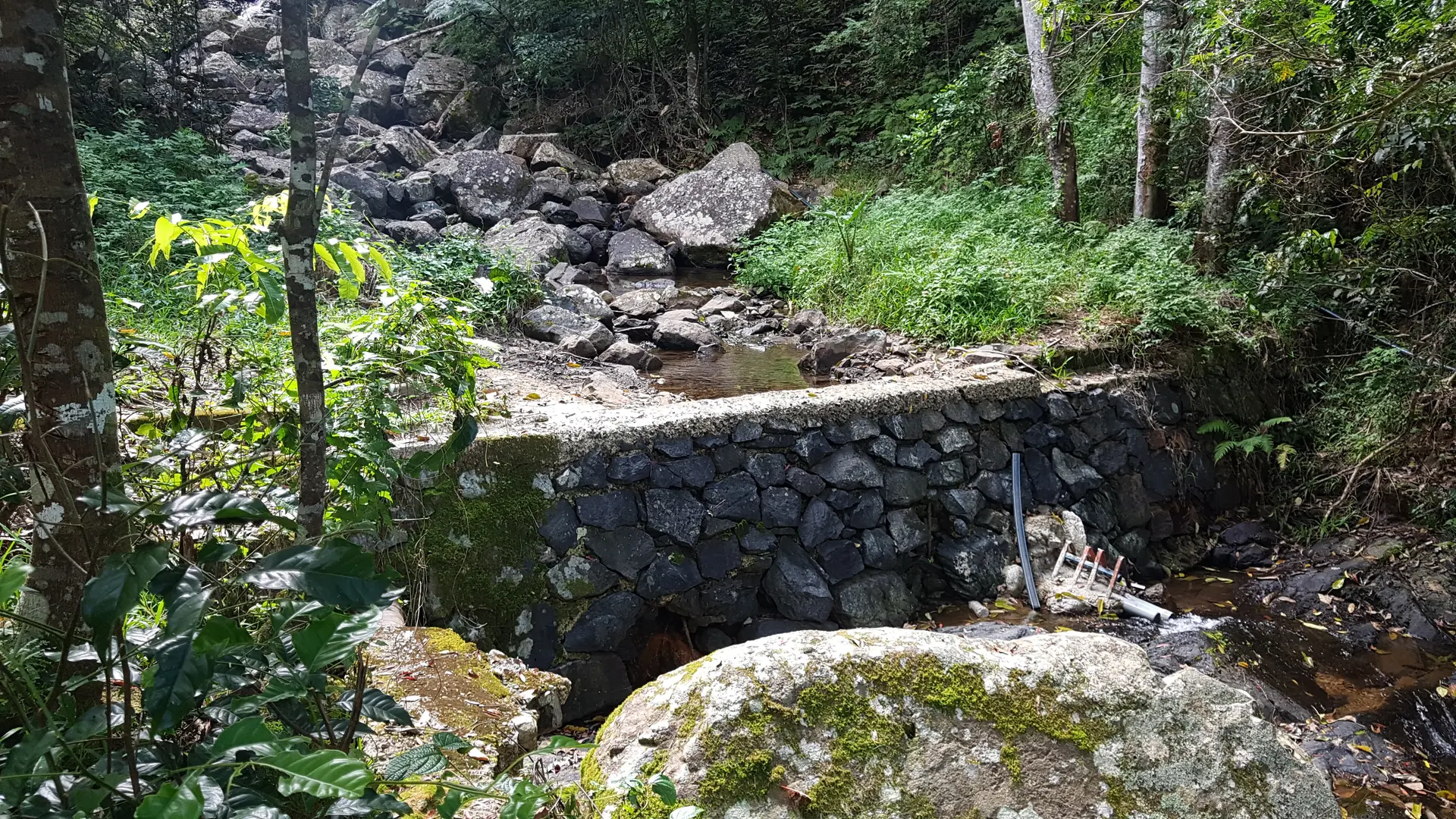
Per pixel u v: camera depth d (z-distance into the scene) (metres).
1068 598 4.61
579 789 1.58
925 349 6.02
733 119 12.27
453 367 2.76
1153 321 5.64
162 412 2.70
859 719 1.60
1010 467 4.95
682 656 4.04
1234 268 6.29
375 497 2.19
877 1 10.60
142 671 1.18
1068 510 5.03
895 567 4.55
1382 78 3.70
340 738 1.36
